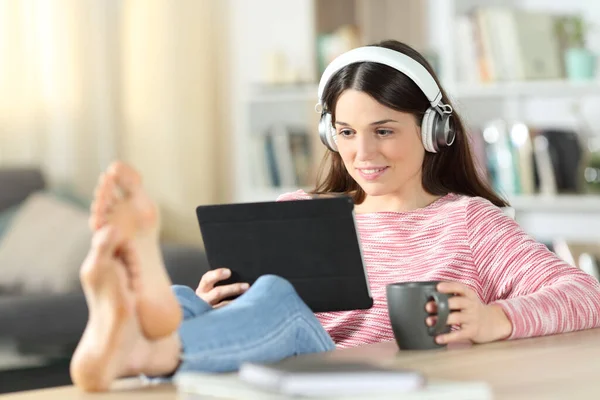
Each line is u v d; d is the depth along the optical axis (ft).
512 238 6.72
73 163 16.57
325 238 5.63
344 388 3.63
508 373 4.59
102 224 4.31
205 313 5.10
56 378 11.63
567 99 14.46
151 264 4.41
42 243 13.23
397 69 6.66
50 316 11.62
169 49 17.10
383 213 7.22
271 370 3.74
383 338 6.84
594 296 6.13
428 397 3.66
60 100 16.44
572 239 14.40
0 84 15.96
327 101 6.94
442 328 5.38
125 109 17.24
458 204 7.04
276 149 15.62
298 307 5.22
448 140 7.02
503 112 15.08
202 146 17.38
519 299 5.84
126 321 4.26
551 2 14.62
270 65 15.85
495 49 13.84
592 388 4.20
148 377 4.62
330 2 15.85
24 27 16.12
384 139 6.75
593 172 13.53
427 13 15.58
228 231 5.81
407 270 6.95
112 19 17.19
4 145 16.01
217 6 17.48
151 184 17.16
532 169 13.70
